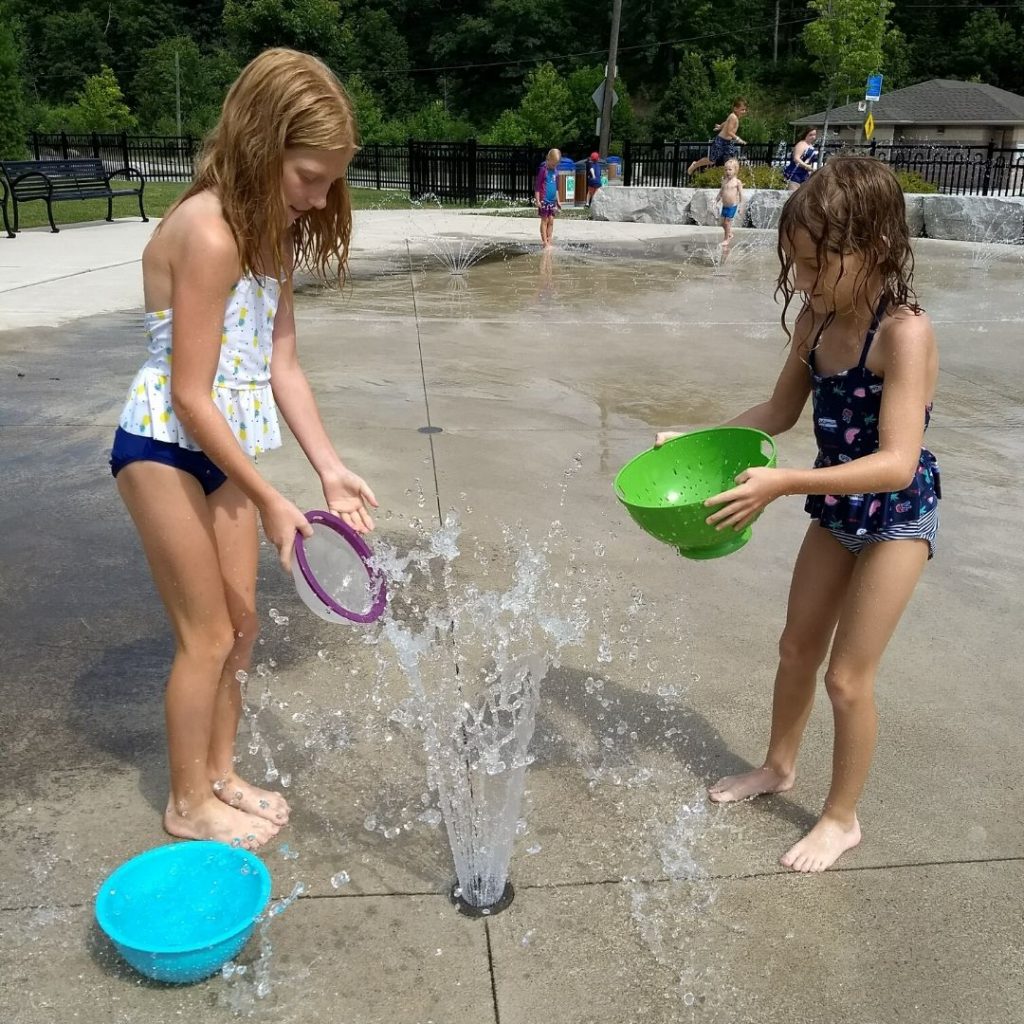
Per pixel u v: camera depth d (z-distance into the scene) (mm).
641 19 68500
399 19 71938
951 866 2240
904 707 2846
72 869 2152
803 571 2303
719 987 1896
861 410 2098
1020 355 7305
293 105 1894
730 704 2855
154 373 2006
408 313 8438
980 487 4578
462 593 3428
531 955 1960
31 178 17188
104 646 3072
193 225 1899
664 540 2176
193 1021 1789
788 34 72625
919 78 66688
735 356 7094
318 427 2355
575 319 8375
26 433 4992
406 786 2461
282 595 3447
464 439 5043
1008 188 20703
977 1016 1853
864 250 1943
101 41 71562
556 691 2889
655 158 24672
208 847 2037
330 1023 1793
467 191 24125
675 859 2236
